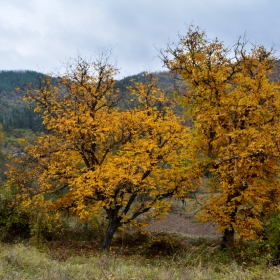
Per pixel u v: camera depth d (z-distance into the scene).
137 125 14.31
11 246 12.58
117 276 6.59
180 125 14.60
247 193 12.48
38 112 15.49
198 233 25.00
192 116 15.71
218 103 14.17
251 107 13.05
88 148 14.73
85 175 12.88
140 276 6.87
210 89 14.30
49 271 6.97
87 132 13.52
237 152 12.05
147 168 13.30
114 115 15.16
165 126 14.13
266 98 13.26
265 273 7.09
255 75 14.11
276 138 11.20
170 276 6.92
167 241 15.66
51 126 14.22
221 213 13.05
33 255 8.95
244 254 12.16
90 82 16.45
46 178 13.51
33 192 14.50
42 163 13.96
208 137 14.16
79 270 7.34
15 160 14.76
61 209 15.88
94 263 9.13
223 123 13.35
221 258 11.91
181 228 26.42
